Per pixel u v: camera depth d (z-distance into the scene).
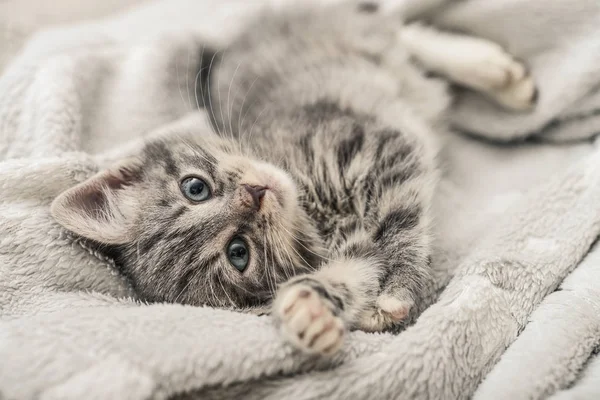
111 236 0.31
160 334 0.26
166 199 0.31
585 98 0.34
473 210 0.34
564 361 0.27
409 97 0.37
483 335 0.28
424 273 0.30
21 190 0.31
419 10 0.37
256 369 0.26
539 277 0.29
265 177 0.31
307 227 0.32
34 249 0.30
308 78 0.36
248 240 0.31
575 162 0.32
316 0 0.39
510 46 0.36
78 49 0.38
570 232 0.30
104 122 0.36
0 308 0.29
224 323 0.27
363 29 0.38
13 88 0.35
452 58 0.36
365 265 0.30
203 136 0.34
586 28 0.34
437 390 0.26
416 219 0.31
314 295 0.27
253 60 0.38
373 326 0.29
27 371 0.24
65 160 0.32
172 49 0.38
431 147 0.34
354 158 0.32
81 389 0.24
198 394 0.26
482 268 0.29
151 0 0.48
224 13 0.42
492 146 0.37
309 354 0.26
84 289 0.30
